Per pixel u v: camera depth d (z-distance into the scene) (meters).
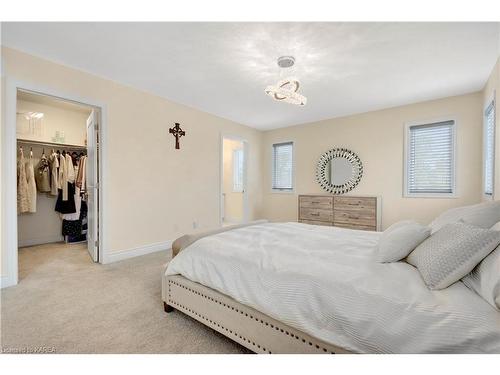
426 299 1.01
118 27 2.03
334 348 1.10
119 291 2.26
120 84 3.16
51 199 4.28
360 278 1.19
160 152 3.66
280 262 1.43
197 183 4.25
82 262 3.10
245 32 2.08
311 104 3.90
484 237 1.09
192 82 3.12
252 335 1.38
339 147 4.61
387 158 4.07
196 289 1.66
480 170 3.32
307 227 2.50
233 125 4.99
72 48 2.35
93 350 1.45
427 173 3.74
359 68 2.69
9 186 2.32
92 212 3.22
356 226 3.97
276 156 5.61
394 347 0.97
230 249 1.68
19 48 2.35
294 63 2.57
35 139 3.96
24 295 2.16
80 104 2.87
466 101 3.42
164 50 2.37
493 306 0.94
